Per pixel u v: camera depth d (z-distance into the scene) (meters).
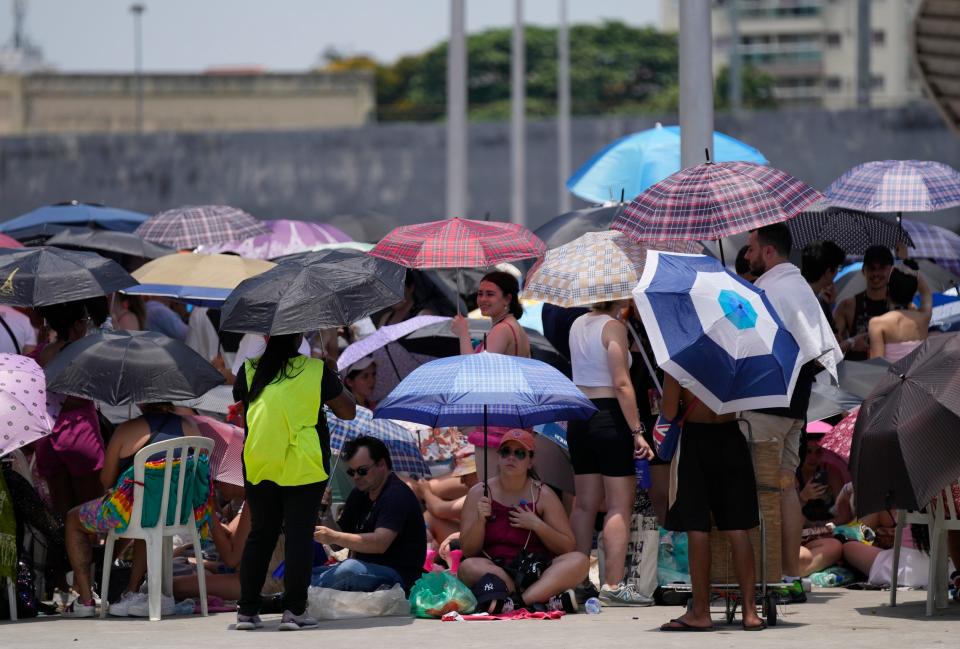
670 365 17.84
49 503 23.48
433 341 28.58
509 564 21.03
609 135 111.12
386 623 19.94
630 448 21.69
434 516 25.20
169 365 21.12
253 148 113.69
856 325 29.09
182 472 21.02
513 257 22.73
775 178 21.05
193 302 30.69
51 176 114.44
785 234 21.25
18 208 114.62
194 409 25.73
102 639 18.34
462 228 22.91
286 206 113.69
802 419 21.42
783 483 21.50
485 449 21.47
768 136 103.50
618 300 22.19
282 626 19.31
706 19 29.52
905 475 18.73
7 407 20.17
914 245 32.84
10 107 160.88
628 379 21.48
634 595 21.58
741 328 18.03
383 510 21.62
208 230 33.44
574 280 22.25
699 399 18.16
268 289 19.89
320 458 19.50
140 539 21.84
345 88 161.75
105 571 21.09
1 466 21.03
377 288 20.39
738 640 17.33
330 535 21.12
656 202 21.09
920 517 20.34
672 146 31.92
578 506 22.05
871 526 24.48
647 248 22.73
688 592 21.75
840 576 24.53
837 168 102.75
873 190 26.72
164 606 21.50
